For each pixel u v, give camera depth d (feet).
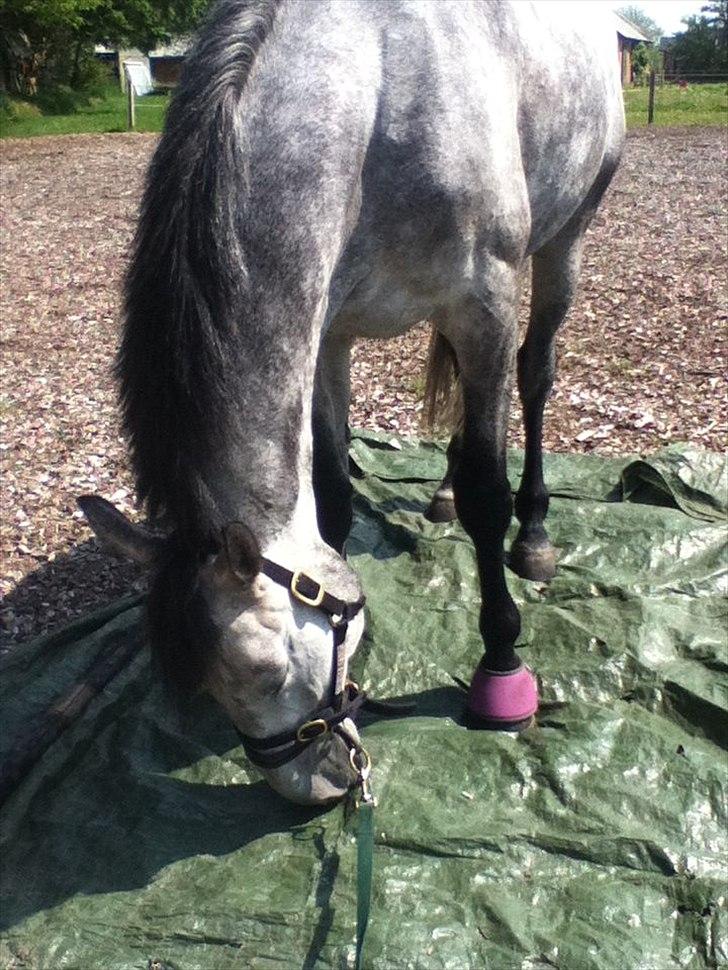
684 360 18.20
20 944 6.98
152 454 5.76
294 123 6.31
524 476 10.95
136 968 6.72
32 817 8.10
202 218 5.74
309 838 7.56
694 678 9.02
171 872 7.43
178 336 5.64
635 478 12.41
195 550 5.84
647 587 10.36
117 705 9.14
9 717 9.29
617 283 23.70
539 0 8.83
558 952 6.66
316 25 6.69
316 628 6.34
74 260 28.66
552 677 9.18
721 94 81.56
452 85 7.14
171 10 94.58
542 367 11.17
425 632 9.97
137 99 92.99
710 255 25.86
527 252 9.72
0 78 79.05
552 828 7.59
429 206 7.15
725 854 7.32
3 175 44.70
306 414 6.46
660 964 6.61
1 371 19.67
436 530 11.68
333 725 6.59
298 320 6.26
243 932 6.87
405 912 6.94
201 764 8.36
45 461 15.43
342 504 8.98
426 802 7.73
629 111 67.62
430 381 11.10
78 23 80.43
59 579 12.19
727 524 11.19
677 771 7.95
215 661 6.01
